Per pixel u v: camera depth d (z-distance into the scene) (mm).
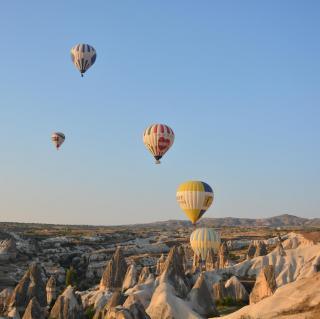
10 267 128750
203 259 104688
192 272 104375
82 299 89750
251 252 128625
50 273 128125
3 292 89875
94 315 76750
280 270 108250
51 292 93688
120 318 55438
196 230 101875
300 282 55375
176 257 88125
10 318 68250
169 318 69000
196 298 77062
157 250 164875
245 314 53719
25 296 84125
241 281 98312
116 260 98625
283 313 50719
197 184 87250
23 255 143750
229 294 90312
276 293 55094
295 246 138875
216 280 98938
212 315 76312
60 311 74312
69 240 170125
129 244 176875
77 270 139250
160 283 78500
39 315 70938
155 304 71312
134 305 57281
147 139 84562
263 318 51094
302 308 50312
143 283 86000
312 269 105062
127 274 96688
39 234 182625
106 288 96438
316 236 139750
